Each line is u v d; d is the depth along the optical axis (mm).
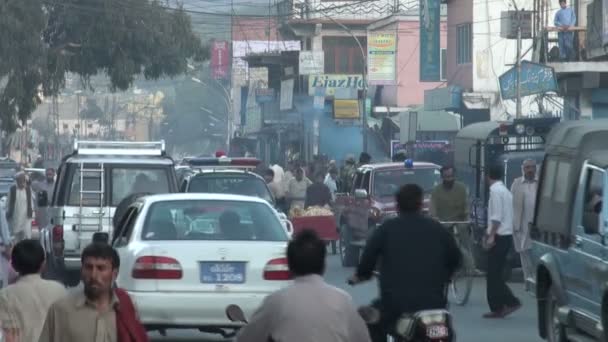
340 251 46031
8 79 76812
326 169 73562
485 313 28844
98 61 84875
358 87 95312
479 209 36750
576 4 58375
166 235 22078
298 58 103625
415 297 16344
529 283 24312
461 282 30578
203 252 21359
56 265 33031
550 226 22828
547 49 53281
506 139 38625
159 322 21109
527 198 30438
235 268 21438
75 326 11625
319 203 49562
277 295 10969
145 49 84125
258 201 23219
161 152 34344
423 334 15500
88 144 34406
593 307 20156
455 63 80500
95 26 82812
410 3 105750
